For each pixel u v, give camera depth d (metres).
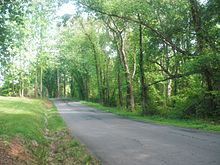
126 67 41.69
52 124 23.86
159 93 42.16
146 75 43.31
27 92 78.69
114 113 37.03
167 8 27.88
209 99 24.81
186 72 26.47
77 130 19.91
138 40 38.84
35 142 14.01
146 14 29.94
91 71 70.69
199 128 19.22
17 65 55.50
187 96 27.27
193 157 10.54
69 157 11.71
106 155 11.63
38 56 56.97
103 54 63.16
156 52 32.19
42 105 47.28
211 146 12.52
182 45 29.89
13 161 9.28
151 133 17.31
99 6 31.80
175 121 24.58
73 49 67.62
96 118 29.48
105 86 60.56
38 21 54.03
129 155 11.43
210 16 24.98
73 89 105.12
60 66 79.50
